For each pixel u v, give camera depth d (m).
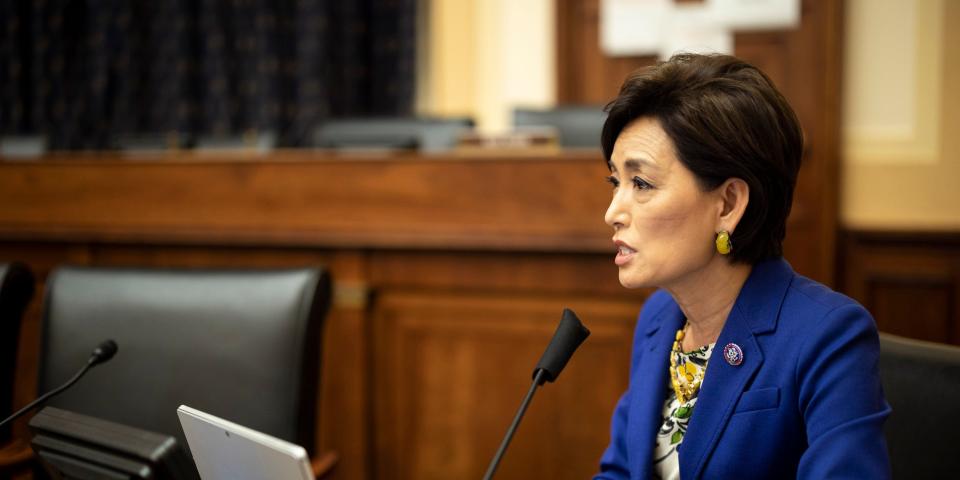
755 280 2.11
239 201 4.34
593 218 3.90
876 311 6.50
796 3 7.08
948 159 6.57
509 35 8.20
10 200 4.66
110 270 3.02
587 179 3.90
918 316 6.40
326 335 4.27
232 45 9.02
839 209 6.78
